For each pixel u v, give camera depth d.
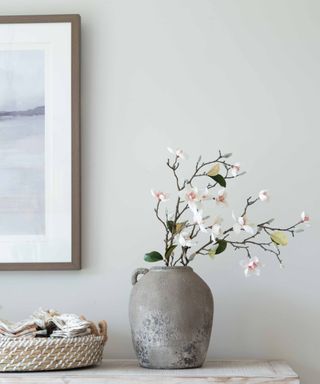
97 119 2.37
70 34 2.37
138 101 2.37
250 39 2.38
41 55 2.37
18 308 2.34
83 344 2.03
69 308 2.34
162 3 2.39
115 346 2.32
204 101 2.37
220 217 2.28
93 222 2.35
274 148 2.35
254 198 2.34
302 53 2.37
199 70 2.37
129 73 2.38
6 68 2.38
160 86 2.37
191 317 2.02
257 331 2.31
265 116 2.36
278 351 2.30
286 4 2.38
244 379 1.90
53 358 1.99
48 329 2.10
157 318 2.01
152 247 2.34
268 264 2.32
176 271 2.06
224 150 2.35
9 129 2.36
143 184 2.35
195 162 2.35
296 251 2.32
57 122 2.35
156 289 2.03
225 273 2.32
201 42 2.38
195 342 2.03
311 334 2.30
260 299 2.31
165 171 2.35
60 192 2.34
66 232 2.33
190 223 2.32
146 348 2.03
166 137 2.36
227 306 2.32
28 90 2.37
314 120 2.35
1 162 2.36
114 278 2.34
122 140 2.37
